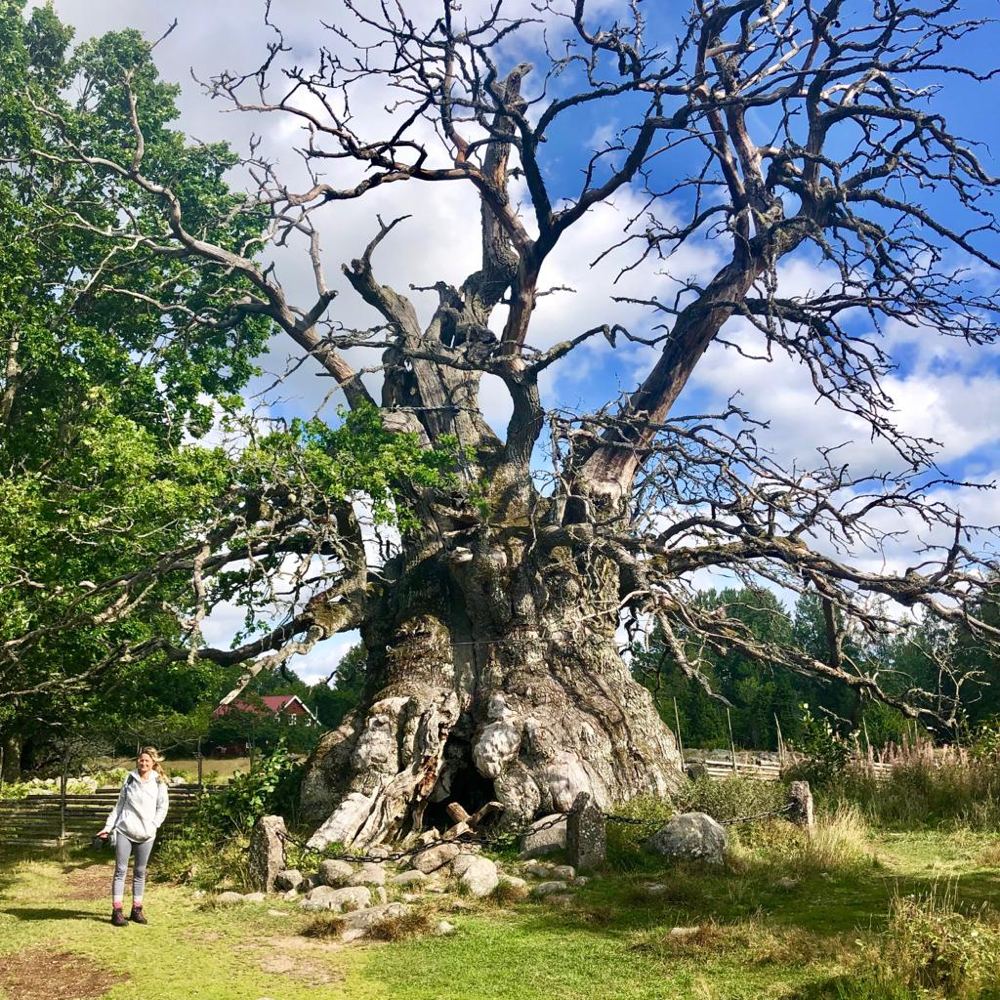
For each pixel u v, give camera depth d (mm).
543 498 21188
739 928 8125
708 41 20297
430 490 20688
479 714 17125
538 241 20500
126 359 21219
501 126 23156
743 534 18312
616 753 16562
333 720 47594
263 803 15336
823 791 17359
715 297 22062
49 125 24391
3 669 17062
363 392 22781
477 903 10102
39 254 23500
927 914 6855
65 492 18047
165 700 25797
